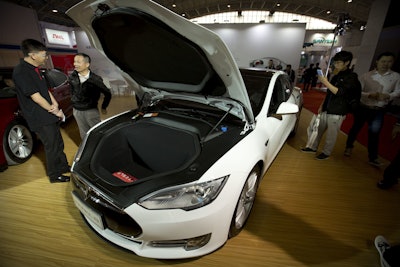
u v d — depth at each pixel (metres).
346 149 2.73
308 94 8.45
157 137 1.56
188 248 1.16
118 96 6.72
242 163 1.21
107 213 1.10
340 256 1.35
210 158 1.18
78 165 1.27
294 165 2.48
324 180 2.19
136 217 1.00
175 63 1.29
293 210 1.74
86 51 7.95
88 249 1.36
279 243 1.42
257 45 8.99
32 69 1.65
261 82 2.00
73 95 2.16
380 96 2.20
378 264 1.30
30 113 1.73
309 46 14.10
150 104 1.97
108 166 1.42
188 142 1.44
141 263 1.27
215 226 1.10
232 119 1.58
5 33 6.48
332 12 12.59
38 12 9.72
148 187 1.04
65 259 1.29
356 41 13.76
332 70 2.27
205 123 1.60
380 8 4.34
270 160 1.84
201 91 1.46
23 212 1.66
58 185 2.01
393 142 2.74
